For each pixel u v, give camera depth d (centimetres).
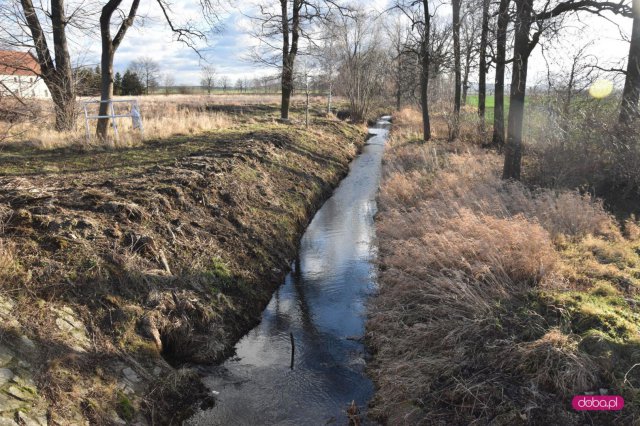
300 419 486
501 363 465
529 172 1166
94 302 515
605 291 564
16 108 1006
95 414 406
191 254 681
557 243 727
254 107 2861
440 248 685
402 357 540
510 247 637
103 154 1116
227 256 732
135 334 516
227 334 607
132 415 432
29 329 439
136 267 584
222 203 866
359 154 2136
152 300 564
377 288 781
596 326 483
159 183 826
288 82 2241
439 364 488
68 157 1062
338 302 747
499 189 1007
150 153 1143
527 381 443
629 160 964
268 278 778
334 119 2633
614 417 397
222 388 522
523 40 1022
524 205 871
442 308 571
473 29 1720
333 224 1120
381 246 895
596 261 651
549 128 1194
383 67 3353
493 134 1784
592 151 1063
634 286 579
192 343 565
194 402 491
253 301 701
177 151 1180
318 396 524
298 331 659
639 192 963
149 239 632
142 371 484
